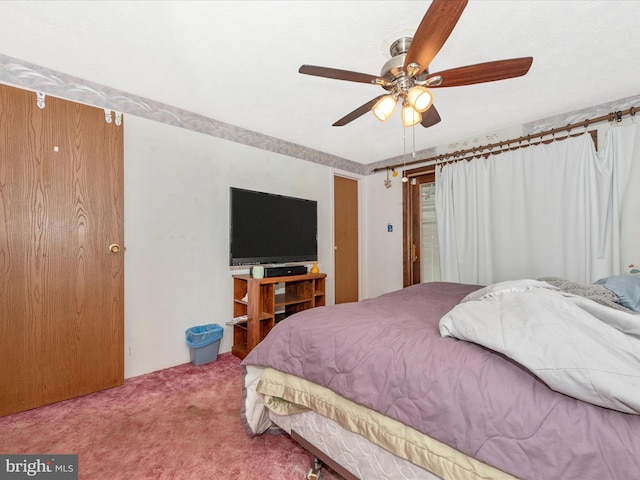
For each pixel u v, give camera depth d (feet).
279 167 10.86
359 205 14.12
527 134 9.21
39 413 5.82
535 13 4.83
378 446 3.26
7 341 5.77
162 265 8.10
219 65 6.36
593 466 2.05
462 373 2.79
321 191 12.36
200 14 4.89
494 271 9.52
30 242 6.01
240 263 8.96
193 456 4.60
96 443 4.91
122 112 7.43
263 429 4.99
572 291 4.91
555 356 2.41
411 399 2.92
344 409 3.51
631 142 7.35
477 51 5.80
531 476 2.22
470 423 2.53
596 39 5.48
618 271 7.39
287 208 10.34
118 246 7.09
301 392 4.01
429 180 11.98
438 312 4.88
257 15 4.90
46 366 6.14
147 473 4.26
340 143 11.33
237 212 8.94
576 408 2.28
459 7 3.42
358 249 14.08
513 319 2.91
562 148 8.32
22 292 5.92
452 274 10.54
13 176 5.85
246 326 9.23
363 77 4.95
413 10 4.78
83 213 6.63
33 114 6.07
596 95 7.61
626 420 2.13
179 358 8.38
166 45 5.72
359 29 5.23
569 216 8.15
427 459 2.77
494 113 8.63
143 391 6.73
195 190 8.76
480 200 9.86
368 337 3.68
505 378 2.64
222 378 7.43
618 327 2.73
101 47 5.81
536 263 8.74
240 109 8.48
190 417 5.69
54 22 5.13
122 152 7.22
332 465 3.79
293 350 4.23
